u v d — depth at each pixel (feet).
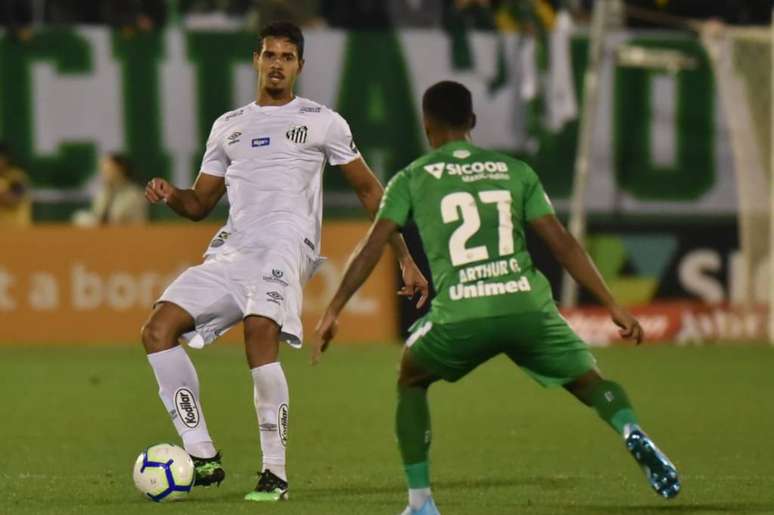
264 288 86.02
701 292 214.69
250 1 225.76
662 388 154.71
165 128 211.82
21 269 201.67
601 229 215.31
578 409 137.69
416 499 74.54
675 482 70.69
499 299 74.02
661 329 209.97
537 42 215.10
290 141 88.84
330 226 198.90
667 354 194.59
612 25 216.95
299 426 125.49
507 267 74.59
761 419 129.29
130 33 210.79
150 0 221.25
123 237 201.16
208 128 212.23
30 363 179.52
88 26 213.66
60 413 134.62
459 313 73.97
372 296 203.51
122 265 201.05
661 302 213.66
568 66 215.31
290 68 89.71
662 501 84.43
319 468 100.83
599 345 207.72
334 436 118.93
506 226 74.90
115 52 210.79
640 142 216.95
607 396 74.38
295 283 87.45
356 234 198.80
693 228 214.90
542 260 208.44
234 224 88.58
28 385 157.38
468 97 78.07
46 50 209.97
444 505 83.30
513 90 215.31
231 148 89.45
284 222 87.76
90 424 126.93
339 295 74.95
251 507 81.76
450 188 75.25
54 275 201.67
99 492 88.53
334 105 212.43
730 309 211.61
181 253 200.44
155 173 211.82
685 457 105.50
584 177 205.77
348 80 212.64
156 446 85.15
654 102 216.95
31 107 209.97
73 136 211.00
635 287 214.90
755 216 212.02
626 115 216.74
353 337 203.41
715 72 215.92
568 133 216.74
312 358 74.59
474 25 219.00
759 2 232.32
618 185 216.54
